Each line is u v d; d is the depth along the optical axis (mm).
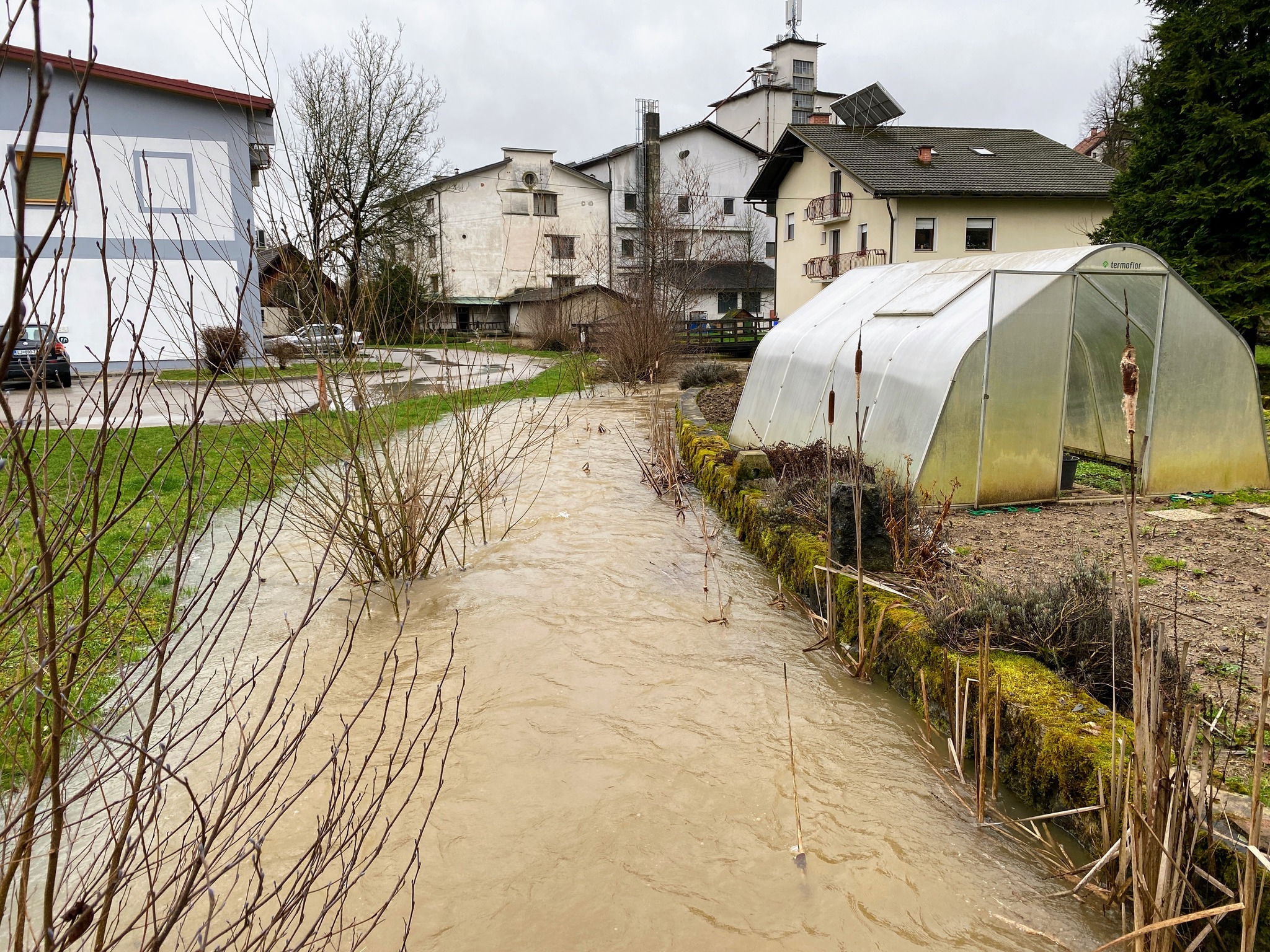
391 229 27516
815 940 2951
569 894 3184
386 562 6367
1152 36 19531
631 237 47781
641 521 8344
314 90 23281
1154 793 2480
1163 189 19312
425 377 6871
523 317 40250
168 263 16531
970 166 32812
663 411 15281
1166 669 3672
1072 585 4477
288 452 6434
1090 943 2883
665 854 3404
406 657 5215
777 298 40344
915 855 3373
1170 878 2480
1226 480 8141
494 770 3990
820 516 6406
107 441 1820
